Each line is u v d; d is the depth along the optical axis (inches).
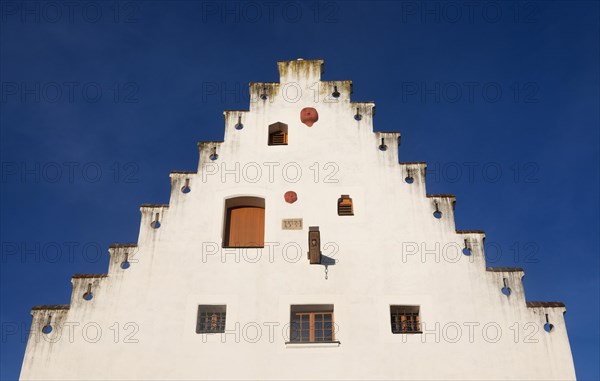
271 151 929.5
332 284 831.1
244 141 937.5
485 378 772.6
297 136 941.8
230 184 904.9
